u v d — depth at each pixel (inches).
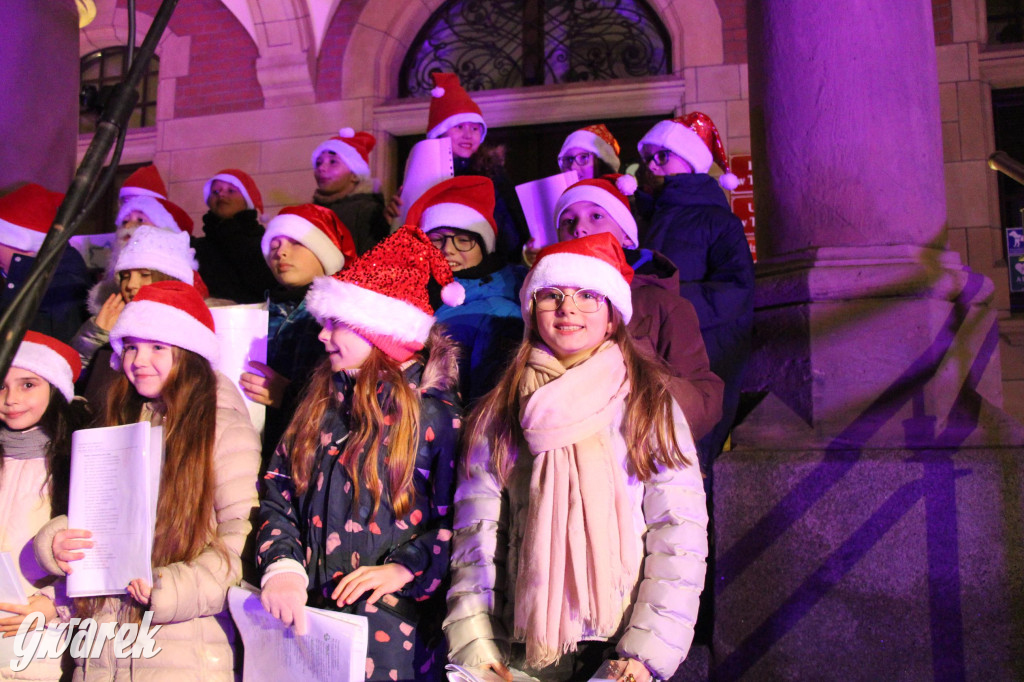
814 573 89.8
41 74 139.6
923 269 100.0
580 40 240.2
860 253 102.9
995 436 93.4
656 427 69.2
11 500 83.9
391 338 77.2
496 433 72.5
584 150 129.3
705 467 96.3
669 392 72.8
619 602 65.4
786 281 104.0
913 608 87.0
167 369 81.7
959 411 96.1
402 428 73.9
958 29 209.0
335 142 143.2
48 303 120.2
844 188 105.9
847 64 108.0
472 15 247.8
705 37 224.8
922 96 109.6
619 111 228.7
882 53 108.1
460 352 89.5
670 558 65.8
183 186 252.8
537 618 63.7
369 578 68.9
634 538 67.1
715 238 103.5
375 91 244.2
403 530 73.1
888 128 106.3
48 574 81.7
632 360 73.0
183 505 76.7
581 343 72.1
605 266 73.2
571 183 111.0
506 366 89.4
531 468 70.7
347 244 111.4
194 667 75.2
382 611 69.7
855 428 95.6
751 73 118.3
